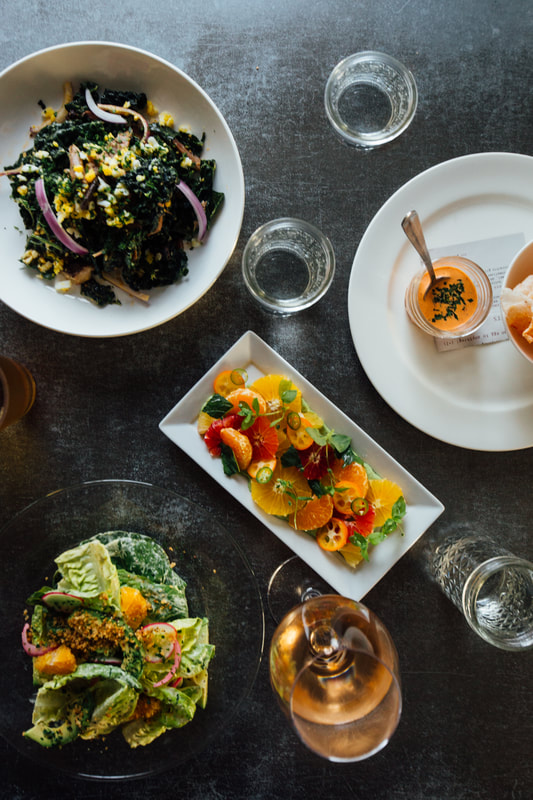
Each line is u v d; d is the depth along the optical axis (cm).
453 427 87
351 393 90
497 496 90
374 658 78
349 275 89
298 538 86
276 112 88
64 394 89
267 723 89
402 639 90
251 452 84
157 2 87
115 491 86
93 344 89
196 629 86
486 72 89
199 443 86
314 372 90
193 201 82
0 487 89
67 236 81
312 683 79
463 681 90
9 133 84
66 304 85
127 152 81
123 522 87
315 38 88
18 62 80
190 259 86
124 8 87
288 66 88
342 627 80
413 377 87
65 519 86
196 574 88
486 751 90
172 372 89
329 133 88
